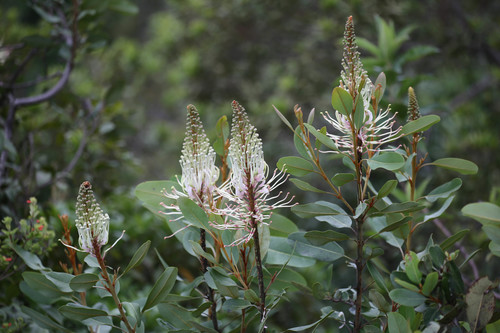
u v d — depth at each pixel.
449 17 3.33
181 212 1.23
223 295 1.25
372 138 1.26
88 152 2.18
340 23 3.23
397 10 3.14
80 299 1.38
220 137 1.30
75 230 1.74
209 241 1.34
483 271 1.87
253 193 1.23
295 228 1.37
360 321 1.28
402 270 1.32
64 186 2.04
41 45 1.86
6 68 1.94
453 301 1.23
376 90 1.24
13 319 1.48
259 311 1.27
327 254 1.29
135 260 1.24
